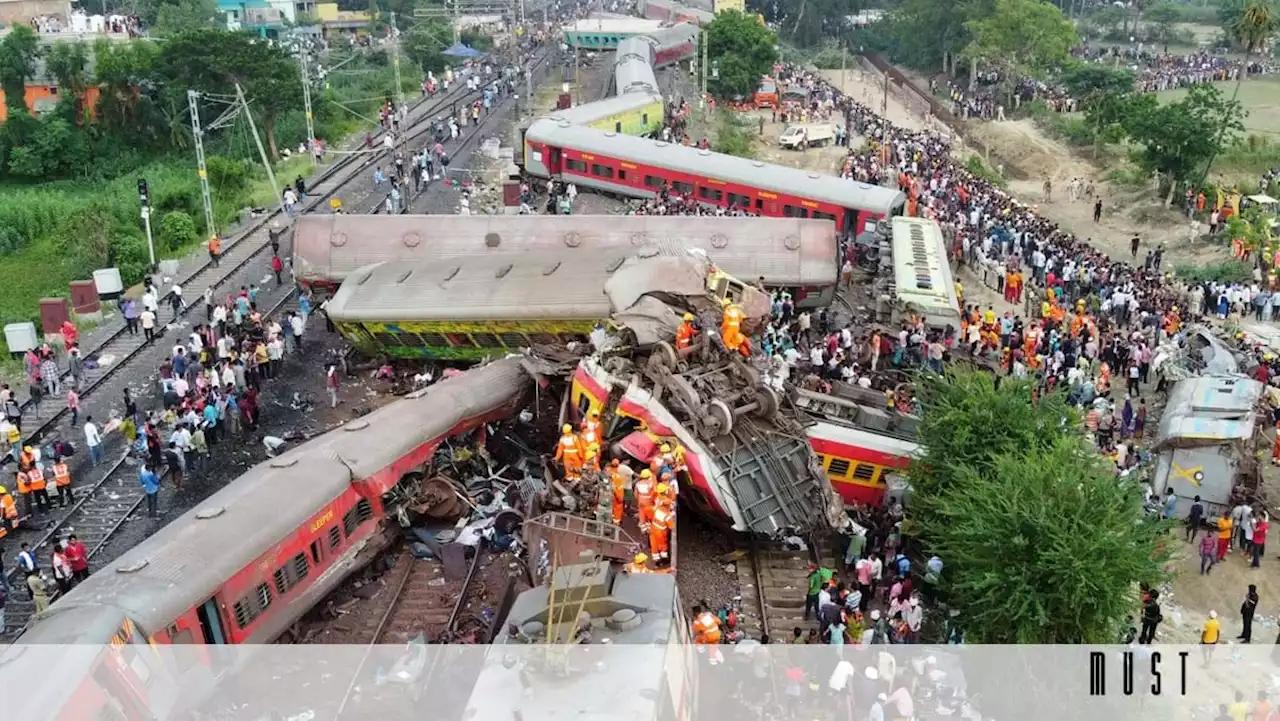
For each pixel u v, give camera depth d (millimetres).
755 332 34781
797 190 53344
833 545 29375
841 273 46406
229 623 22484
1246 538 29672
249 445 34156
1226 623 26938
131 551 22797
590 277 37938
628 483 26141
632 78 82062
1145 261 56812
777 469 27641
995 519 23109
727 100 100125
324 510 25703
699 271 34094
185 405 33062
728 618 25359
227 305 41531
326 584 25625
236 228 58094
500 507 29781
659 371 28562
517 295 37844
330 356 41375
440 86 104500
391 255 43094
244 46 78688
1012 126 96875
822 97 101188
